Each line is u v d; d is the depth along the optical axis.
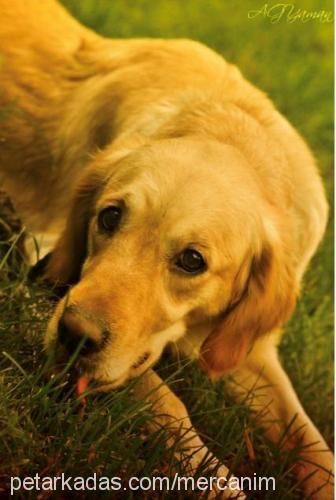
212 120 2.82
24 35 3.51
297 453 2.75
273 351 3.04
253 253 2.64
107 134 3.16
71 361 2.29
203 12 4.55
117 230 2.45
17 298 2.69
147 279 2.39
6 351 2.53
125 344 2.35
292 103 4.43
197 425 2.78
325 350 3.53
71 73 3.42
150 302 2.40
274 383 2.96
